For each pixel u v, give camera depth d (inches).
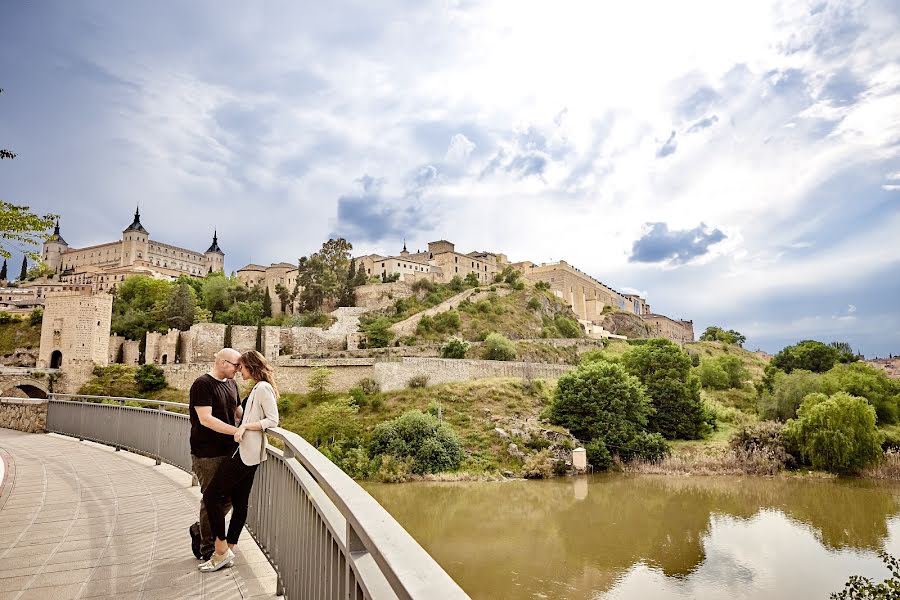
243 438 239.9
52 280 5315.0
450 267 4948.3
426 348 3026.6
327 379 2268.7
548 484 1772.9
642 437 2129.7
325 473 146.9
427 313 3629.4
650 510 1502.2
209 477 262.5
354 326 3427.7
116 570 242.5
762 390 3080.7
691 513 1482.5
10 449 588.7
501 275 4911.4
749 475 1936.5
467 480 1758.1
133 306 3631.9
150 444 525.7
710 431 2418.8
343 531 136.4
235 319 3511.3
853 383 2561.5
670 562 1135.6
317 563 165.8
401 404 2161.7
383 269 4719.5
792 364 3750.0
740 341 6535.4
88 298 2527.1
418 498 1567.4
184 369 2466.8
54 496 378.3
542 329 4126.5
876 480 1875.0
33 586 222.2
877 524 1385.3
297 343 3152.1
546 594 982.4
